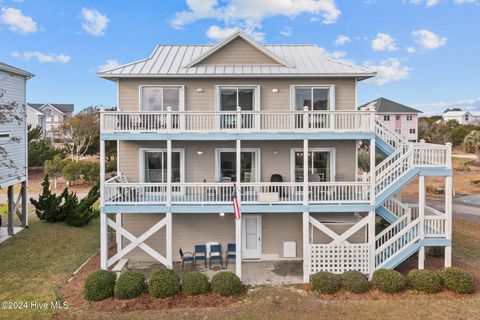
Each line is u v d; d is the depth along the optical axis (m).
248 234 16.34
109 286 11.80
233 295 12.03
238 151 14.23
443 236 13.68
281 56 17.72
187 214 16.28
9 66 17.78
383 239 15.19
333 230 15.55
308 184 14.06
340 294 12.15
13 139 17.19
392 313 10.75
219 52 16.64
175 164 16.42
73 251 16.91
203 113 14.24
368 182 14.34
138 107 16.03
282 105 16.23
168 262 14.01
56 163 37.59
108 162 44.41
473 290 12.07
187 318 10.52
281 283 13.30
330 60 17.14
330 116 14.50
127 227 16.19
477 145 55.97
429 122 87.31
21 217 20.44
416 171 13.75
